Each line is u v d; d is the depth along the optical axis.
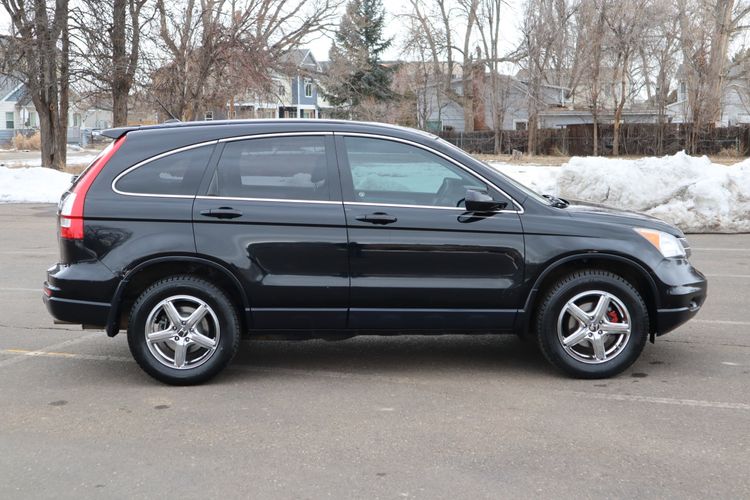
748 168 14.77
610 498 3.65
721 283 8.97
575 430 4.52
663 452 4.18
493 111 51.66
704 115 45.09
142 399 5.16
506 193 5.44
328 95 52.88
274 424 4.66
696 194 14.09
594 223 5.44
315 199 5.38
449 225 5.33
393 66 55.38
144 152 5.44
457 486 3.78
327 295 5.33
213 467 4.04
